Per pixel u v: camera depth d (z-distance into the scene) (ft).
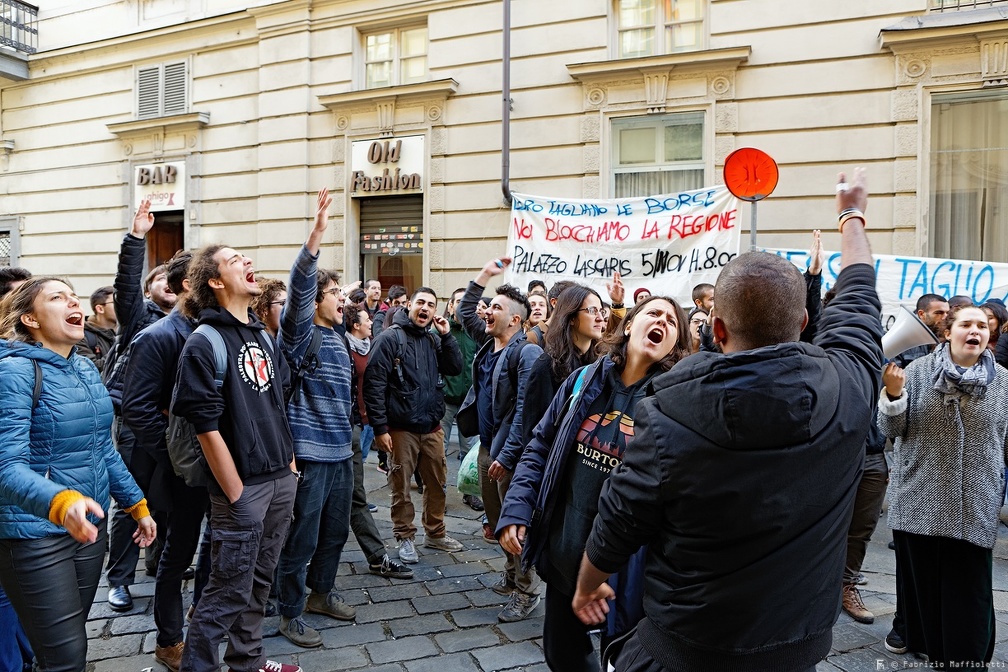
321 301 12.56
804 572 5.39
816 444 5.24
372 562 14.97
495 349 14.67
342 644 11.92
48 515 7.39
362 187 35.58
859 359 6.02
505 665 11.21
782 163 28.60
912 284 23.63
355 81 36.17
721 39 29.53
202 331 9.24
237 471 9.29
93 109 43.65
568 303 11.41
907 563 11.18
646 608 5.99
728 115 29.30
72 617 8.39
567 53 31.76
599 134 31.17
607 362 8.25
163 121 40.24
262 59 37.83
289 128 37.22
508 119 32.24
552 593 8.45
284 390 11.09
